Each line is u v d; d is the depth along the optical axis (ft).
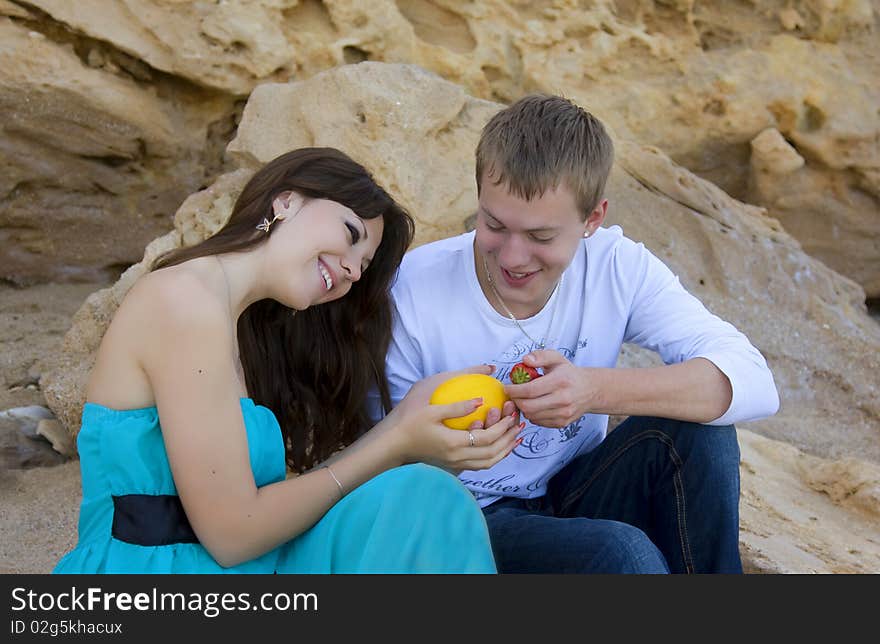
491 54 19.48
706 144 20.80
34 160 18.60
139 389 8.25
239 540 8.18
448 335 9.85
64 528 11.99
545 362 9.06
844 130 20.48
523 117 8.76
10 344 17.20
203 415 8.05
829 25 20.99
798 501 12.66
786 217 21.21
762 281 17.03
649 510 9.98
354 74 14.67
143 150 19.17
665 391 9.18
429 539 8.02
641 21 20.58
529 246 8.93
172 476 8.25
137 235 19.85
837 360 16.37
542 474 10.18
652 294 10.07
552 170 8.54
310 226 8.86
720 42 21.20
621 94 20.29
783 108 20.56
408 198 14.35
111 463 8.21
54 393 13.91
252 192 8.95
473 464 8.80
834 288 17.63
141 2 18.31
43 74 17.97
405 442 8.73
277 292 8.91
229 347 8.25
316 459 10.43
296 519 8.34
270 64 18.54
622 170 17.53
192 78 18.54
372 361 9.95
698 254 16.92
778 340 16.31
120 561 8.16
